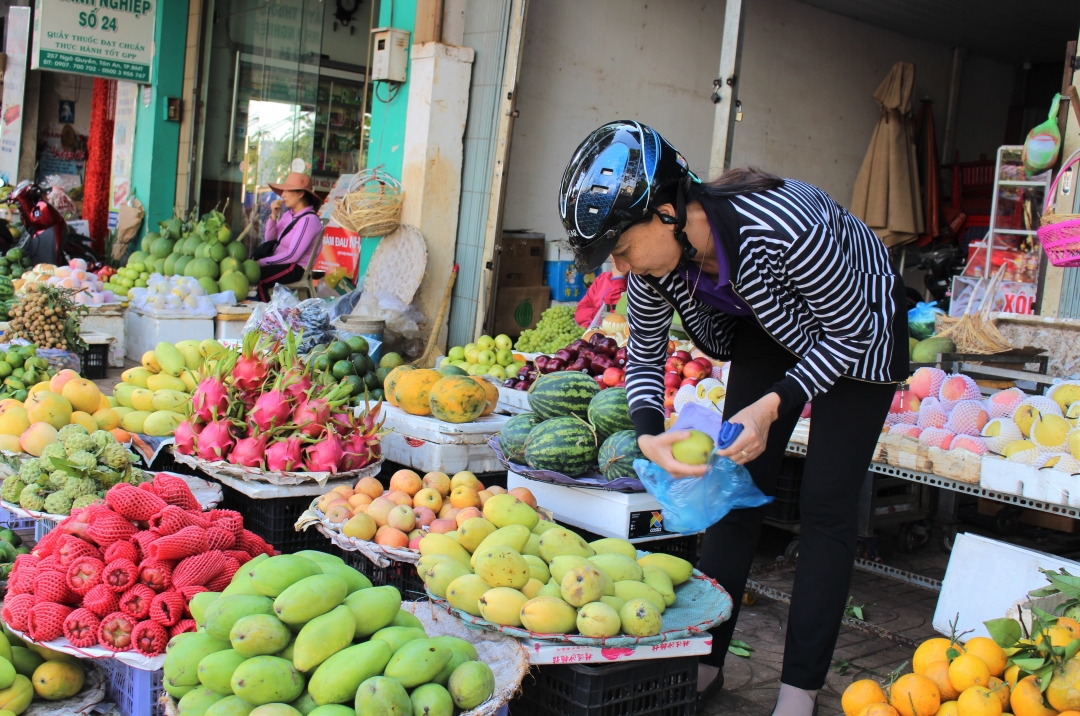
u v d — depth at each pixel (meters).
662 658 2.35
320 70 9.97
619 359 4.72
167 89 11.23
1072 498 2.71
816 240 2.11
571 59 7.82
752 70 9.30
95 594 2.27
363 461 3.51
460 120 7.10
